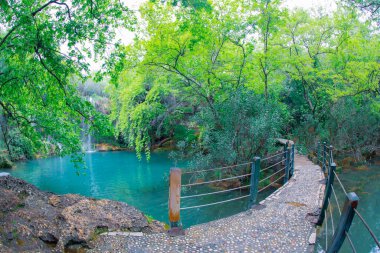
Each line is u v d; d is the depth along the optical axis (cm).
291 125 1905
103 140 2469
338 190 1070
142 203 1039
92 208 502
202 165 1135
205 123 1198
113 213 497
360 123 1653
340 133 1647
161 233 446
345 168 1452
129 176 1483
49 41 602
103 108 2375
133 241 420
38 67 671
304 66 1562
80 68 657
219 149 1123
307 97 1786
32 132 785
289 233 450
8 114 845
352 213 283
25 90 751
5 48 623
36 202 527
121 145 2462
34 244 411
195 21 1006
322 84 1634
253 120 1144
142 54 1209
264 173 1236
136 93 1516
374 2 982
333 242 296
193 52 1214
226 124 1166
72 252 400
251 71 1356
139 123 1432
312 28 1658
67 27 595
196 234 445
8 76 685
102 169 1670
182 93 1565
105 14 661
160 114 1758
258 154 1213
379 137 1842
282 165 1178
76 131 829
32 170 1645
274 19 1293
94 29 659
